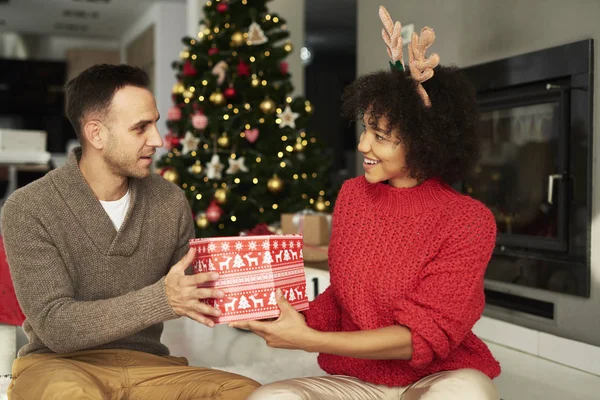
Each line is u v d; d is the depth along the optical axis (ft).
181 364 5.01
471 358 4.20
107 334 4.08
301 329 3.69
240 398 4.32
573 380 7.30
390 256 4.08
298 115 14.46
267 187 13.82
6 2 24.30
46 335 4.21
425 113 3.97
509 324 8.89
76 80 4.57
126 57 30.42
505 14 9.20
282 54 14.42
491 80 9.40
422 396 3.79
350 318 4.31
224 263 3.96
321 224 9.85
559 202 8.23
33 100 29.99
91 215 4.55
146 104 4.54
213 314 3.88
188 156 14.40
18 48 30.17
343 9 24.32
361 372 4.23
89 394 3.98
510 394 6.75
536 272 8.59
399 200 4.20
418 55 4.06
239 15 14.40
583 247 7.93
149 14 25.68
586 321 7.86
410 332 3.74
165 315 4.00
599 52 7.72
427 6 10.93
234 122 14.34
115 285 4.66
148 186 4.91
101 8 25.36
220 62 14.14
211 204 13.20
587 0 7.85
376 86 4.02
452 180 4.28
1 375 6.77
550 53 8.35
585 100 7.89
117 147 4.50
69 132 30.63
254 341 8.81
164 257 4.91
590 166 7.86
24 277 4.32
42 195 4.47
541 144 8.75
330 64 33.83
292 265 4.11
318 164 14.30
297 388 3.90
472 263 3.91
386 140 4.02
